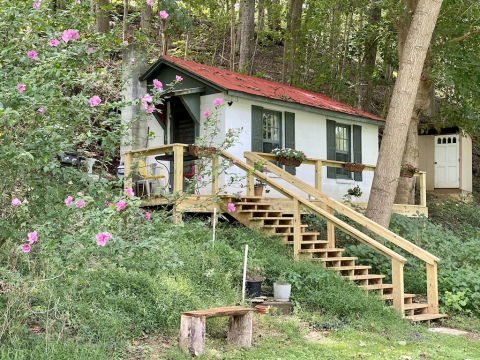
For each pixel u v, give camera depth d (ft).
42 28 16.30
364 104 74.18
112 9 18.95
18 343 15.71
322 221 39.86
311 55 77.46
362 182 56.24
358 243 38.14
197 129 42.93
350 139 55.26
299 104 47.44
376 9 69.00
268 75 88.38
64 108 15.34
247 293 25.99
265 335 21.22
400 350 21.21
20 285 17.94
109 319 18.80
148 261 16.83
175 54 78.43
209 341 19.99
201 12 85.15
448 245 41.24
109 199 16.80
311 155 49.98
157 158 37.55
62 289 19.13
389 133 39.68
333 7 74.23
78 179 16.65
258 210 35.04
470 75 51.90
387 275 33.37
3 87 14.51
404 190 55.77
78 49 16.67
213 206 34.81
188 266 25.18
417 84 39.83
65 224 15.48
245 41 74.08
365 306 25.41
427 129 69.41
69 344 16.34
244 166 33.53
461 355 20.84
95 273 20.74
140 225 17.35
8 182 15.38
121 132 17.02
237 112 42.88
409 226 43.45
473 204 68.90
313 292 26.50
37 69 14.58
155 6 71.31
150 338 19.16
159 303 20.84
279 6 77.46
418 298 31.40
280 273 27.81
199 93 43.24
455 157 71.56
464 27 52.24
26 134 14.89
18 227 15.69
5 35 16.03
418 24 39.73
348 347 20.80
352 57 77.61
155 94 17.12
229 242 31.83
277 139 47.11
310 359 18.54
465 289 30.83
